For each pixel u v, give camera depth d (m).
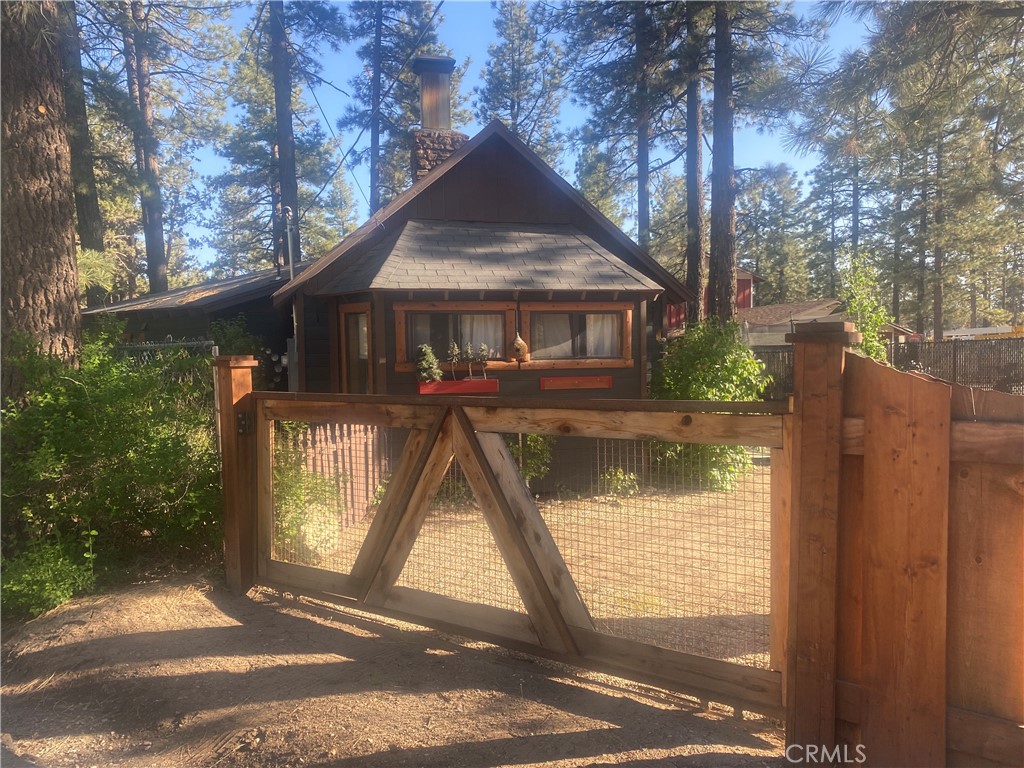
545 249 9.03
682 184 36.00
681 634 3.96
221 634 4.09
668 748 2.79
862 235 42.25
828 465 2.58
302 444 5.29
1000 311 41.91
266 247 35.75
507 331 8.24
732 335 10.02
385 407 4.15
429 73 11.30
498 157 9.60
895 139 6.87
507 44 36.16
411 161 11.23
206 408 6.02
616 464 7.82
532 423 3.53
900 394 2.45
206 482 5.20
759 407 2.83
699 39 14.55
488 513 3.71
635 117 16.28
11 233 5.90
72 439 4.90
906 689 2.46
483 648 3.82
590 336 8.64
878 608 2.52
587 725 2.98
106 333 5.68
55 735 3.22
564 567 3.49
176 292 16.92
